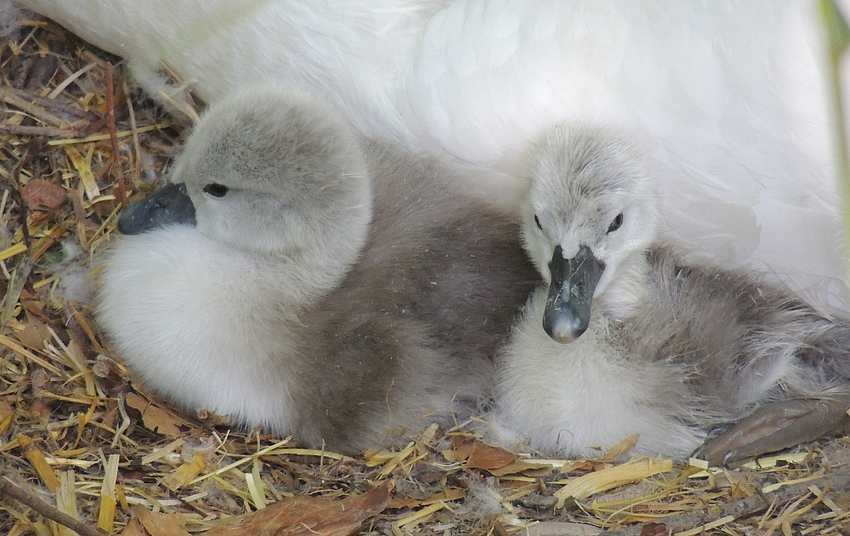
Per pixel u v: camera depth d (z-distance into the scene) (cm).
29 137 573
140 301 487
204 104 604
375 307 498
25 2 580
